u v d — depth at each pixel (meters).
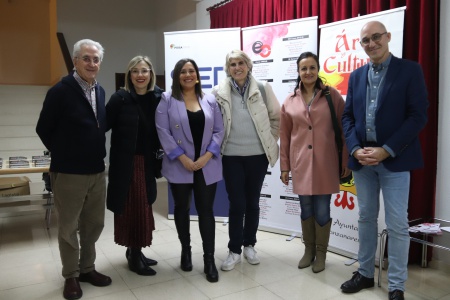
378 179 2.25
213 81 3.71
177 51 3.77
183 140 2.42
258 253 3.03
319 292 2.35
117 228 2.53
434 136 2.67
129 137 2.38
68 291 2.27
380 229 2.68
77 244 2.33
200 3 5.55
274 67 3.40
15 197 3.62
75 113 2.15
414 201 2.71
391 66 2.10
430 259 2.78
